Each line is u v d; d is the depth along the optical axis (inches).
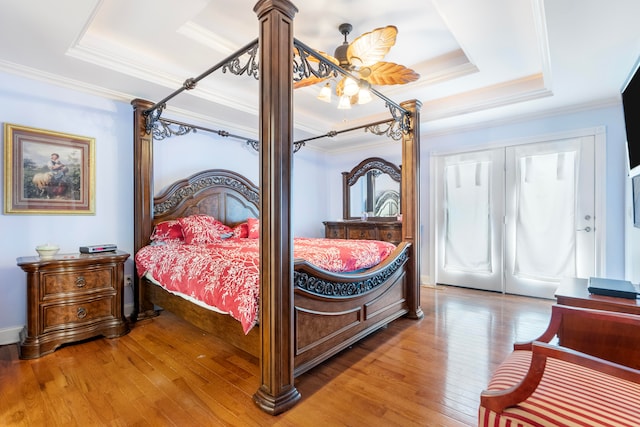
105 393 70.9
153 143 134.6
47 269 92.8
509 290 156.4
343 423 60.8
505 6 79.1
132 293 127.3
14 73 100.5
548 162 144.2
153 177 133.0
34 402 67.4
